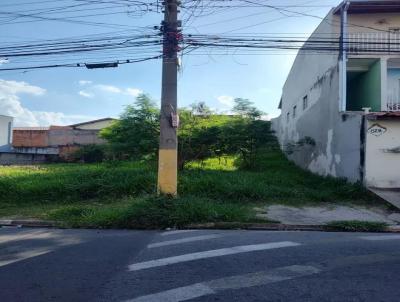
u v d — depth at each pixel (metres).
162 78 12.16
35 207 13.27
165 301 4.82
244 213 11.38
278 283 5.41
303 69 24.05
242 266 6.24
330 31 18.30
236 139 20.41
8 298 4.98
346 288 5.20
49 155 32.16
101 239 8.73
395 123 14.99
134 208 11.09
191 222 10.71
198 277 5.72
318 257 6.75
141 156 19.80
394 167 14.90
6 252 7.47
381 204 13.45
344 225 10.30
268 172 19.73
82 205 13.41
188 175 16.70
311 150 21.58
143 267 6.28
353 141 15.96
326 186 16.36
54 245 8.09
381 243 7.96
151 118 19.39
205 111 20.23
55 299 4.95
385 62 18.27
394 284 5.34
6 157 32.44
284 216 11.55
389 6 17.67
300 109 24.84
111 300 4.89
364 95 20.30
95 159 30.59
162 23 12.02
